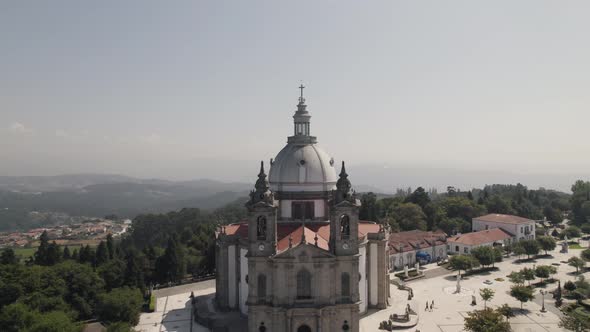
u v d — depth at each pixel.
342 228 91.38
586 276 143.88
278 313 87.69
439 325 99.06
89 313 108.12
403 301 113.00
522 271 132.38
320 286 88.25
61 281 108.88
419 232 177.38
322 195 106.81
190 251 165.50
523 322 102.62
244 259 100.75
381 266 105.38
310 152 108.69
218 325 96.75
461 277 143.50
